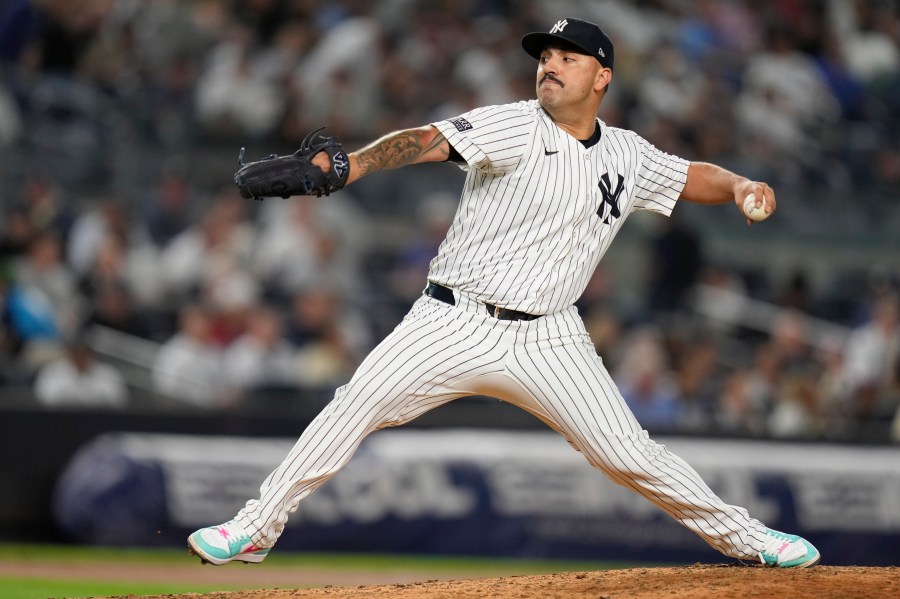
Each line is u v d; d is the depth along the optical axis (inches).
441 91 1955.0
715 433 1435.8
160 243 1651.1
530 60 2057.1
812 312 1939.0
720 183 663.1
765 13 2290.8
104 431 1320.1
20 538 1289.4
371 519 1349.7
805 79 2228.1
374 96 1872.5
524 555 1369.3
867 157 2185.0
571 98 610.9
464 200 626.2
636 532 1396.4
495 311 617.6
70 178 1702.8
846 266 2009.1
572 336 634.8
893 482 1456.7
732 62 2188.7
